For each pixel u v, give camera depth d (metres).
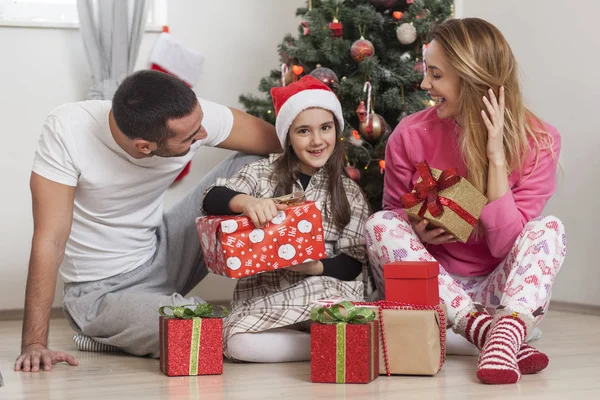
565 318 2.85
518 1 3.33
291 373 1.82
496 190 1.99
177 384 1.70
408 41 2.82
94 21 3.26
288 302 2.02
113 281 2.26
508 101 2.06
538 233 1.92
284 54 3.03
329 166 2.23
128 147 2.04
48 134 2.02
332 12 2.89
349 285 2.12
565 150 3.09
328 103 2.17
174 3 3.52
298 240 1.94
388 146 2.31
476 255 2.19
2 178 3.26
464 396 1.51
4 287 3.25
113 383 1.73
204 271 2.47
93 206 2.15
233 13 3.60
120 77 3.26
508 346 1.68
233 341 1.97
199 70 3.43
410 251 1.99
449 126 2.18
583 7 2.98
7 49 3.27
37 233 1.98
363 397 1.52
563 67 3.09
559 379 1.68
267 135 2.41
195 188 2.41
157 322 2.05
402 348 1.75
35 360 1.91
